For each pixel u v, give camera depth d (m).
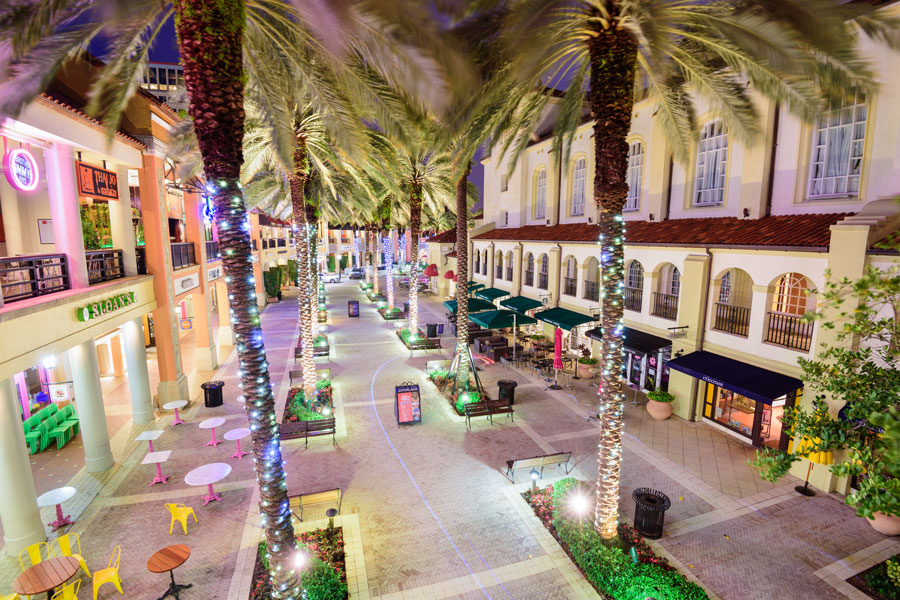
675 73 12.35
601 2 8.29
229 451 13.62
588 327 21.36
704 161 17.27
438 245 45.09
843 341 10.79
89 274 12.69
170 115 16.52
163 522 10.34
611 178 9.07
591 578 8.58
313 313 25.50
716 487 11.61
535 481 11.32
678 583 8.32
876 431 6.03
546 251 24.44
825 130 13.46
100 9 7.09
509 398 17.02
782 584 8.49
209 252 24.00
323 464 12.84
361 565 8.98
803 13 6.21
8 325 8.59
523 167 29.61
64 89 13.19
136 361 15.16
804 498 11.12
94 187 12.63
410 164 23.20
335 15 6.22
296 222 16.55
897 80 11.54
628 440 14.12
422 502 11.04
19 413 9.31
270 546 7.72
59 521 10.16
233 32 6.62
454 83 6.91
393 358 23.41
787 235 12.73
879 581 8.27
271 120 12.23
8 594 8.46
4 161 9.39
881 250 9.91
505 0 8.06
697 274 15.14
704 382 15.39
